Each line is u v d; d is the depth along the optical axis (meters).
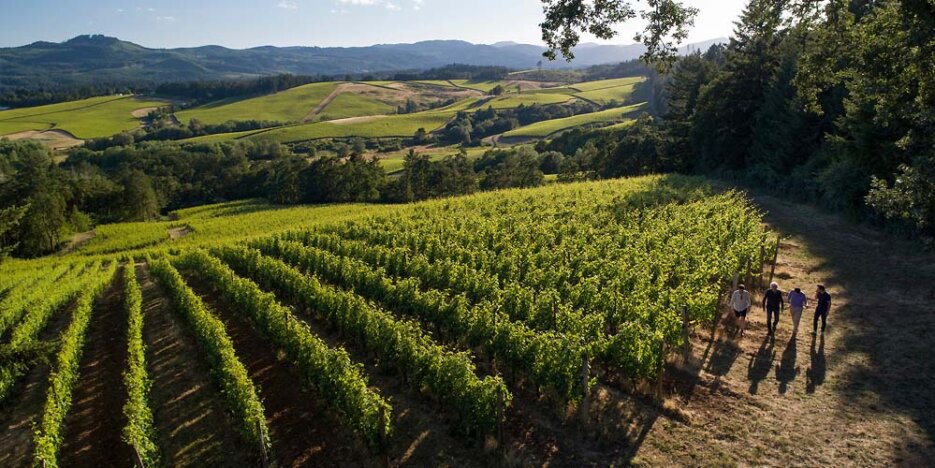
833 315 17.11
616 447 11.38
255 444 12.27
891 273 20.30
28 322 22.58
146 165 112.00
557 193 42.03
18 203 62.88
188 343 20.12
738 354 15.05
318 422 13.70
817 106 21.25
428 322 18.08
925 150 20.92
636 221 28.39
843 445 10.78
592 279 18.39
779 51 45.31
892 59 17.20
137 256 46.44
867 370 13.46
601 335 14.26
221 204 93.38
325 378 13.68
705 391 13.22
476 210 38.66
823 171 31.55
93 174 104.88
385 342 15.57
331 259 25.88
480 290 19.61
